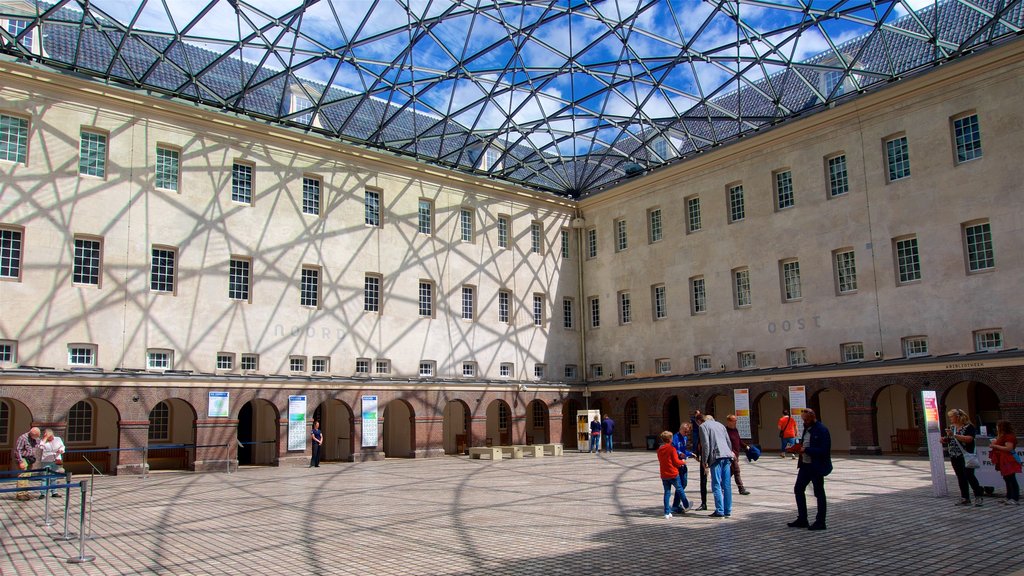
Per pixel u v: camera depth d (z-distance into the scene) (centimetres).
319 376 3369
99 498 1998
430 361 3828
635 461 3064
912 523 1295
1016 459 1518
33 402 2580
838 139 3328
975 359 2759
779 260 3516
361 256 3644
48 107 2841
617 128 4097
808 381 3281
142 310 2953
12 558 1168
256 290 3281
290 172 3472
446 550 1155
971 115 2931
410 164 3856
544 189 4522
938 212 2977
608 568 995
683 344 3900
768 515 1426
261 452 3584
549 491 1978
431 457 3650
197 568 1069
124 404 2770
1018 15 2914
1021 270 2730
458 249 4025
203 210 3177
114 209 2938
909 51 3259
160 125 3109
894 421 3444
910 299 3031
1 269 2691
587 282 4506
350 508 1712
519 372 4188
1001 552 1033
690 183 3950
